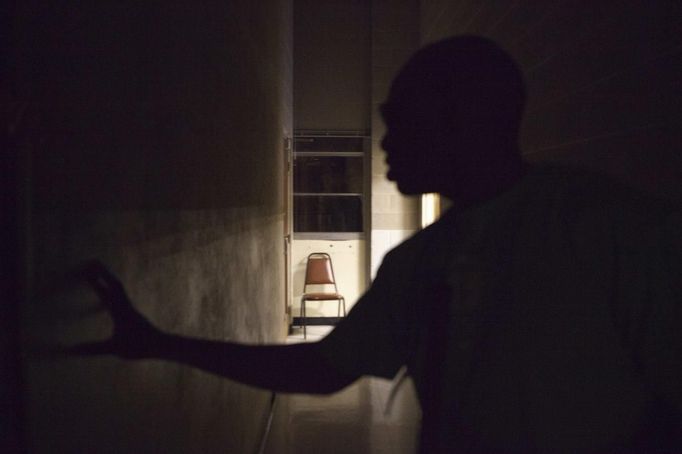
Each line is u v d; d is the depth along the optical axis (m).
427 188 0.78
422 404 0.75
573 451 0.61
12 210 0.58
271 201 3.88
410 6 6.34
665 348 0.58
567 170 0.72
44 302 0.65
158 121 1.17
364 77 6.48
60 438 0.69
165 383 1.21
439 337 0.73
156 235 1.16
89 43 0.80
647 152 1.78
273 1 3.85
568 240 0.65
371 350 0.81
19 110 0.58
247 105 2.64
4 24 0.57
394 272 0.82
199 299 1.59
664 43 1.69
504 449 0.64
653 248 0.59
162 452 1.19
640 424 0.61
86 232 0.78
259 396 3.14
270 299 3.78
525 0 2.90
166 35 1.24
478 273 0.70
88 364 0.79
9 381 0.58
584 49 2.25
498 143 0.74
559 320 0.63
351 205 6.61
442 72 0.72
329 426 3.54
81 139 0.77
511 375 0.65
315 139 6.54
